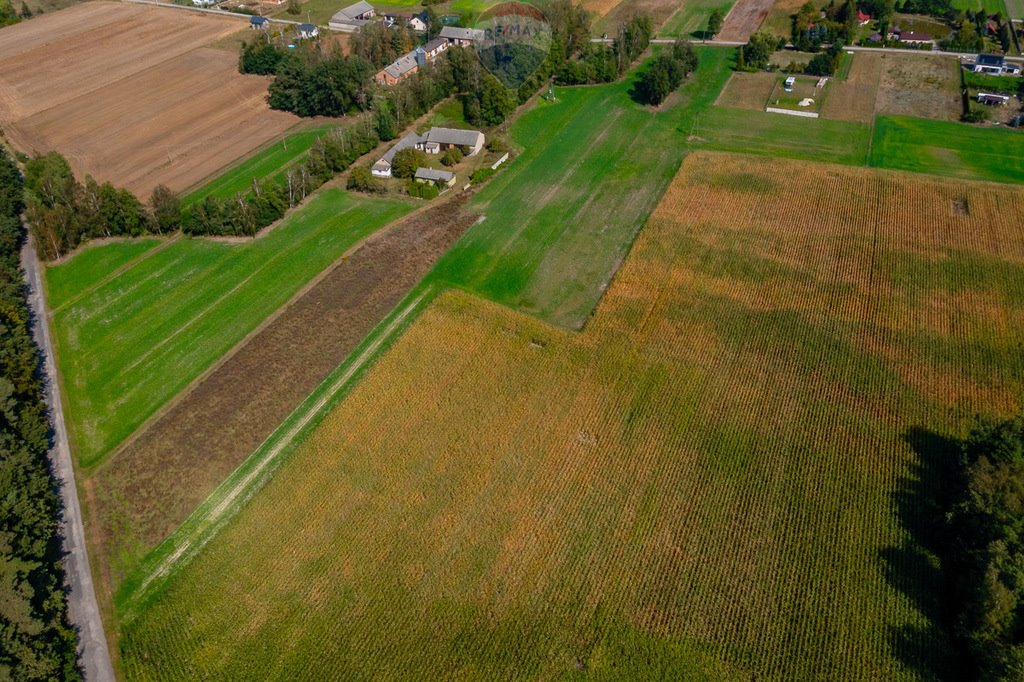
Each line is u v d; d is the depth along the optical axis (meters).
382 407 66.69
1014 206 92.25
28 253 90.50
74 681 46.88
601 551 53.69
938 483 57.81
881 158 105.88
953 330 73.06
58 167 100.75
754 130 115.75
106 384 70.81
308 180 100.25
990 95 119.44
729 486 58.25
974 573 47.91
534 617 49.66
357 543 54.94
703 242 87.88
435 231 92.62
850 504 56.44
